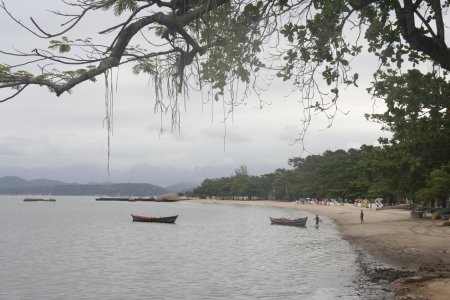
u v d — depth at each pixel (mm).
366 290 22438
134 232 67188
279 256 39406
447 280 20688
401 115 13508
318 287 24906
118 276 30438
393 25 8555
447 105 13266
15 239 56125
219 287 26219
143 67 6180
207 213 130000
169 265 35094
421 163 30125
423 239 43625
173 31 6035
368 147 140125
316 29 7328
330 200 145250
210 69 6371
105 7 5195
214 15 5863
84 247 47875
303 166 181000
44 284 27969
